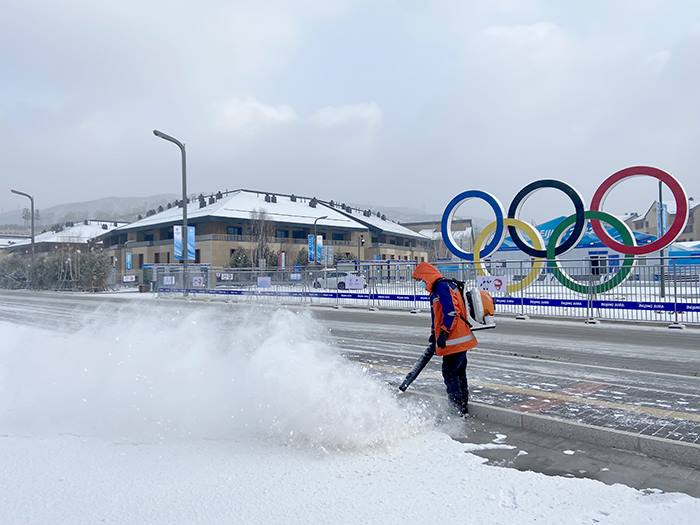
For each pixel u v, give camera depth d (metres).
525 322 16.97
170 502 3.64
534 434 5.19
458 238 80.25
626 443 4.76
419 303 21.34
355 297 23.92
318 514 3.44
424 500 3.63
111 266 47.03
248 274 28.39
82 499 3.70
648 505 3.54
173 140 28.69
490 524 3.29
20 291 46.84
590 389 7.04
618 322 16.31
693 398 6.53
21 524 3.34
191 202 75.56
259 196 73.12
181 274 32.12
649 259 15.92
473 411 5.77
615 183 21.36
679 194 19.53
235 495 3.74
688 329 14.66
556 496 3.69
